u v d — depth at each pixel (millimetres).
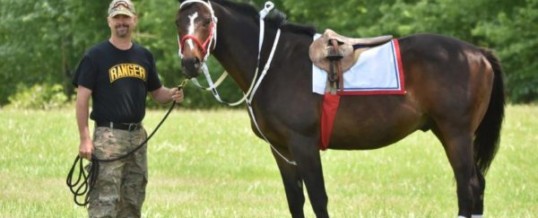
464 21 41500
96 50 10453
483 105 11516
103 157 10375
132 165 10648
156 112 28297
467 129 11297
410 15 41750
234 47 11242
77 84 10469
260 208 14695
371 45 11383
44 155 19969
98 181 10359
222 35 11219
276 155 11430
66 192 15906
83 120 10352
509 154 20391
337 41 11219
